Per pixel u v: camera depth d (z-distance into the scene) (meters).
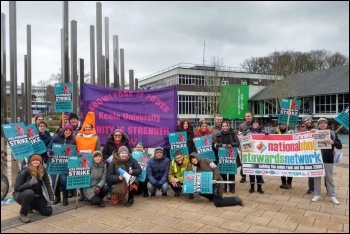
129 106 8.52
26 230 5.41
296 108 9.25
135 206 6.72
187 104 51.50
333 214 6.24
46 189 6.19
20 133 7.04
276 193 7.93
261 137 7.77
